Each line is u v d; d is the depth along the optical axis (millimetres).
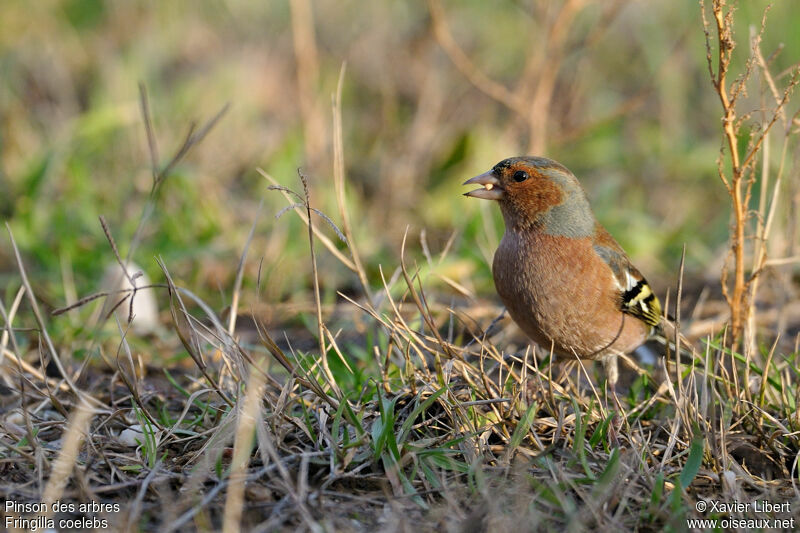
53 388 8867
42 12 18766
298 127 15969
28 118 16453
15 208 13719
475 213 13477
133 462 7242
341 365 9320
